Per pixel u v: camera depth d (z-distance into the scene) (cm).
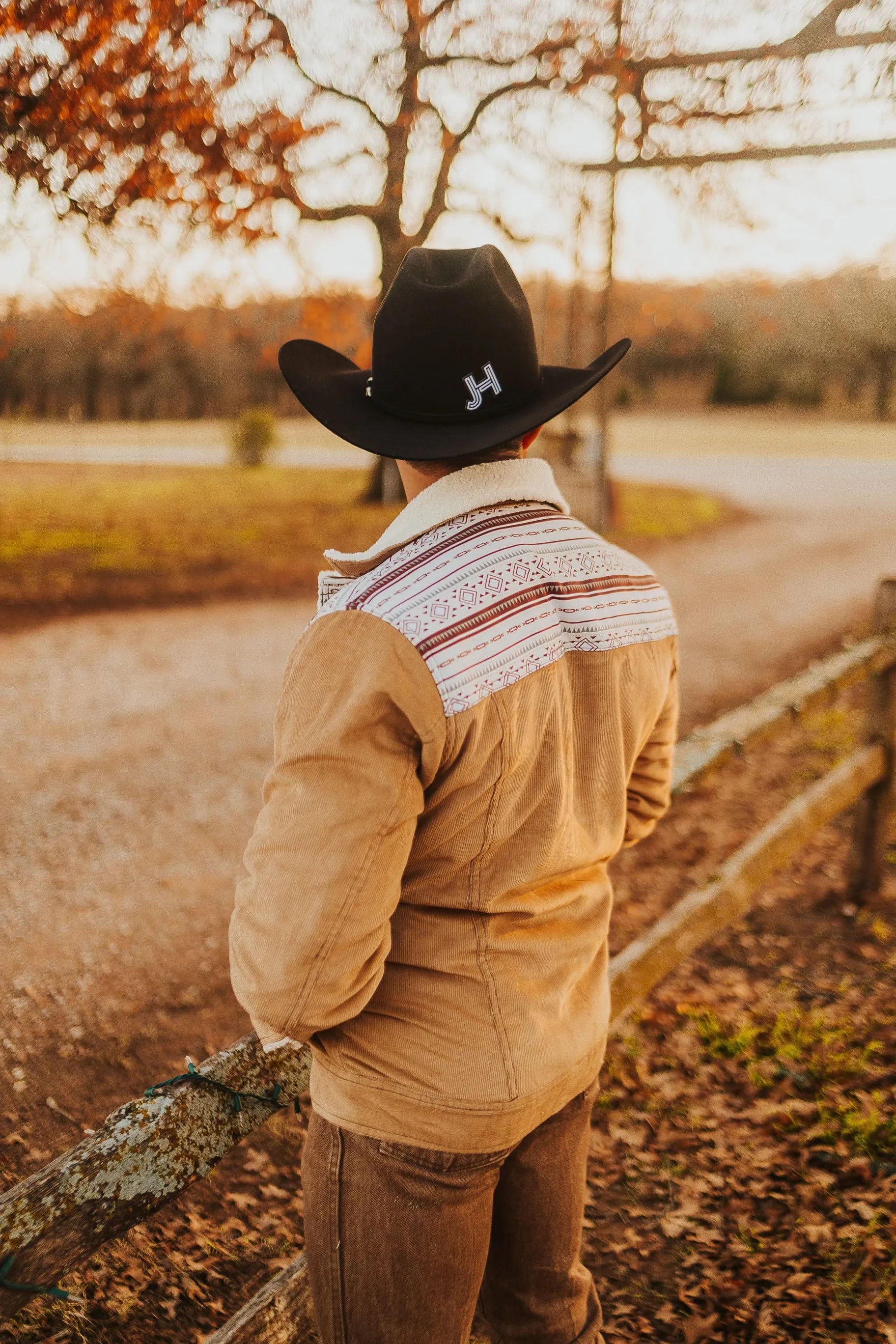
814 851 473
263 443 2252
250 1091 146
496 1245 138
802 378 5406
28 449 2480
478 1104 114
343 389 130
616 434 4231
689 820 505
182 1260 224
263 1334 167
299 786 104
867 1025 327
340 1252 121
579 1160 135
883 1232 234
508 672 110
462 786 109
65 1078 277
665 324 1435
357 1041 118
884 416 5075
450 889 116
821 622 941
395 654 105
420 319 117
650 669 133
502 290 118
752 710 328
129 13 497
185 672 713
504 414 119
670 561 1282
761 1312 217
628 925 396
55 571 1002
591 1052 128
